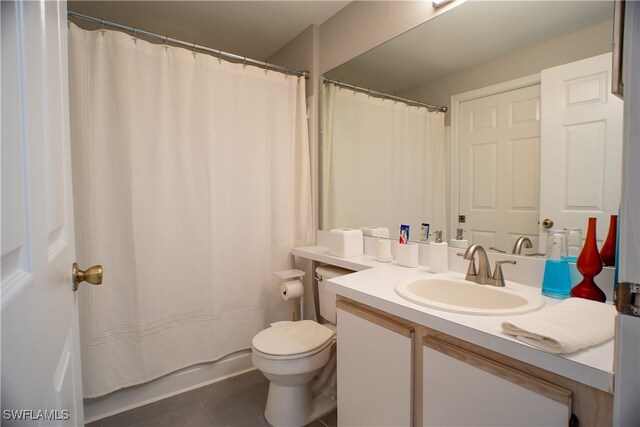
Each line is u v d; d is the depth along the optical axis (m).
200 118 1.87
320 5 2.03
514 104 1.33
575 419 0.74
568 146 1.17
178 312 1.86
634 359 0.48
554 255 1.14
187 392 1.90
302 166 2.27
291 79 2.23
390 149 1.85
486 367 0.88
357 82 2.01
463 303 1.29
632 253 0.48
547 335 0.75
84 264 1.58
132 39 1.67
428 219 1.68
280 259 2.23
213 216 1.94
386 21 1.82
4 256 0.39
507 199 1.36
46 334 0.54
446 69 1.57
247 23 2.21
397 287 1.24
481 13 1.42
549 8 1.22
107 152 1.63
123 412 1.71
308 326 1.77
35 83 0.52
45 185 0.57
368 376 1.25
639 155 0.46
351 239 1.90
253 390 1.92
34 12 0.52
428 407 1.04
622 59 0.51
